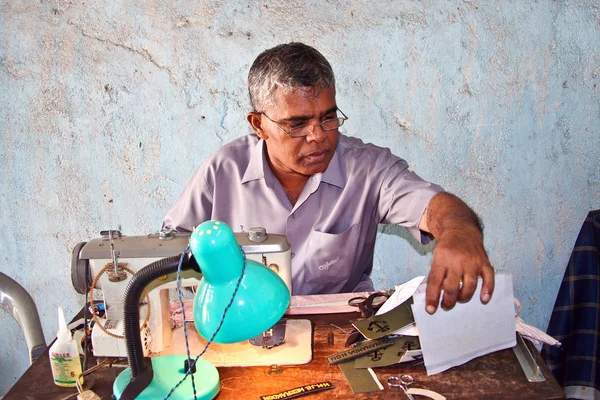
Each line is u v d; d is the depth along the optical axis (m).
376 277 2.33
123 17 2.03
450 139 2.15
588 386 1.93
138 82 2.08
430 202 1.57
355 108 2.11
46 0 2.01
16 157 2.15
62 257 2.27
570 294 1.95
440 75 2.09
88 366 1.31
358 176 1.77
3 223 2.22
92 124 2.12
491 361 1.25
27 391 1.23
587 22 2.05
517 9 2.03
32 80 2.07
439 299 1.16
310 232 1.80
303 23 2.04
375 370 1.24
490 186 2.20
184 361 1.25
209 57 2.07
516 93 2.11
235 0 2.02
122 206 2.22
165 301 1.34
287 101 1.42
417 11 2.03
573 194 2.22
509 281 1.23
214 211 1.84
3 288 1.61
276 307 0.99
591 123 2.15
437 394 1.14
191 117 2.12
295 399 1.15
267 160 1.77
